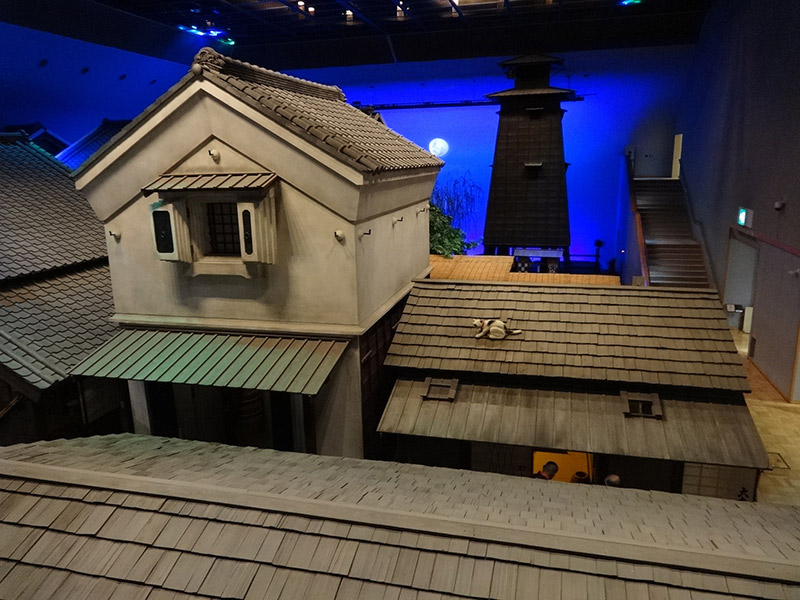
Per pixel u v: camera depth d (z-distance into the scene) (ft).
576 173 103.30
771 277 57.36
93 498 19.04
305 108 36.22
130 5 71.31
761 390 54.90
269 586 16.29
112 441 29.66
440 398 34.01
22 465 20.36
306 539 17.29
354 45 91.66
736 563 15.61
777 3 55.36
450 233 72.74
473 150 104.17
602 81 92.48
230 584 16.43
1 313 38.58
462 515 18.58
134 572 16.97
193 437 39.58
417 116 104.22
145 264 36.27
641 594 15.30
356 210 31.71
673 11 79.97
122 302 37.45
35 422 36.35
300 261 33.63
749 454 29.27
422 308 39.11
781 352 54.08
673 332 34.73
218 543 17.43
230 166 33.14
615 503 24.13
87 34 67.00
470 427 32.22
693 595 15.19
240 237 31.86
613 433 30.96
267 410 39.45
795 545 18.45
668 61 88.33
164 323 36.29
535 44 85.92
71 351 38.37
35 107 72.90
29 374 34.68
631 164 94.99
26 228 45.93
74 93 75.31
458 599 15.62
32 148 55.67
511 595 15.53
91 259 47.26
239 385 30.99
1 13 54.95
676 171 98.73
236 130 31.89
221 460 26.08
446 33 86.28
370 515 17.60
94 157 34.01
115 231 36.22
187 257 33.88
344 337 33.73
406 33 87.51
